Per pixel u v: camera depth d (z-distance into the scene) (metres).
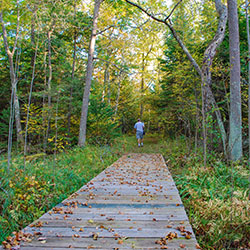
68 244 2.51
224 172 6.01
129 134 24.69
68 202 3.99
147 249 2.40
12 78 9.95
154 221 3.16
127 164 8.20
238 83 7.63
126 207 3.76
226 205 4.04
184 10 11.15
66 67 12.52
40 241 2.58
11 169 5.98
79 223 3.09
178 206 3.80
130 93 21.50
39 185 4.90
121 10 13.61
